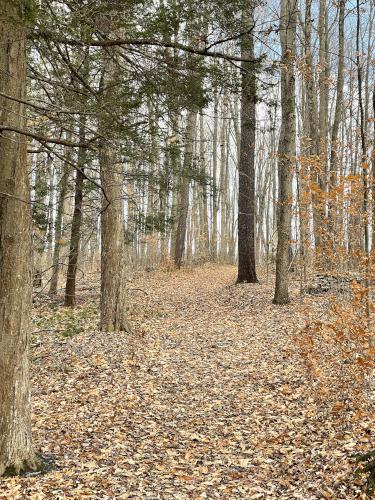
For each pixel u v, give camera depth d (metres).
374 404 6.14
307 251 13.59
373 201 6.28
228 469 5.23
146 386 7.80
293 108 12.38
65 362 8.86
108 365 8.69
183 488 4.82
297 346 8.91
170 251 30.81
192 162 10.08
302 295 13.47
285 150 12.61
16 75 4.61
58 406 7.07
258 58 6.71
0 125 4.22
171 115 7.08
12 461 4.83
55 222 11.46
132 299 16.70
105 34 6.57
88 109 5.56
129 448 5.75
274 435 5.95
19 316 4.72
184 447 5.80
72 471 5.07
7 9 4.32
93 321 12.12
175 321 12.80
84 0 5.98
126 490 4.75
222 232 35.56
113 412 6.82
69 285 14.27
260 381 7.80
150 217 13.70
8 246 4.61
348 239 8.34
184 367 8.76
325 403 6.50
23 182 4.66
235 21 6.35
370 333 5.78
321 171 9.59
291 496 4.53
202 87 6.88
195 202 35.28
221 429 6.27
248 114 13.93
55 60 5.98
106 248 11.05
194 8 6.05
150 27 6.10
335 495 4.41
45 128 5.75
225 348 9.83
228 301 15.18
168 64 6.54
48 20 5.11
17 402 4.82
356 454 5.04
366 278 6.04
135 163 6.96
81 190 11.26
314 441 5.63
